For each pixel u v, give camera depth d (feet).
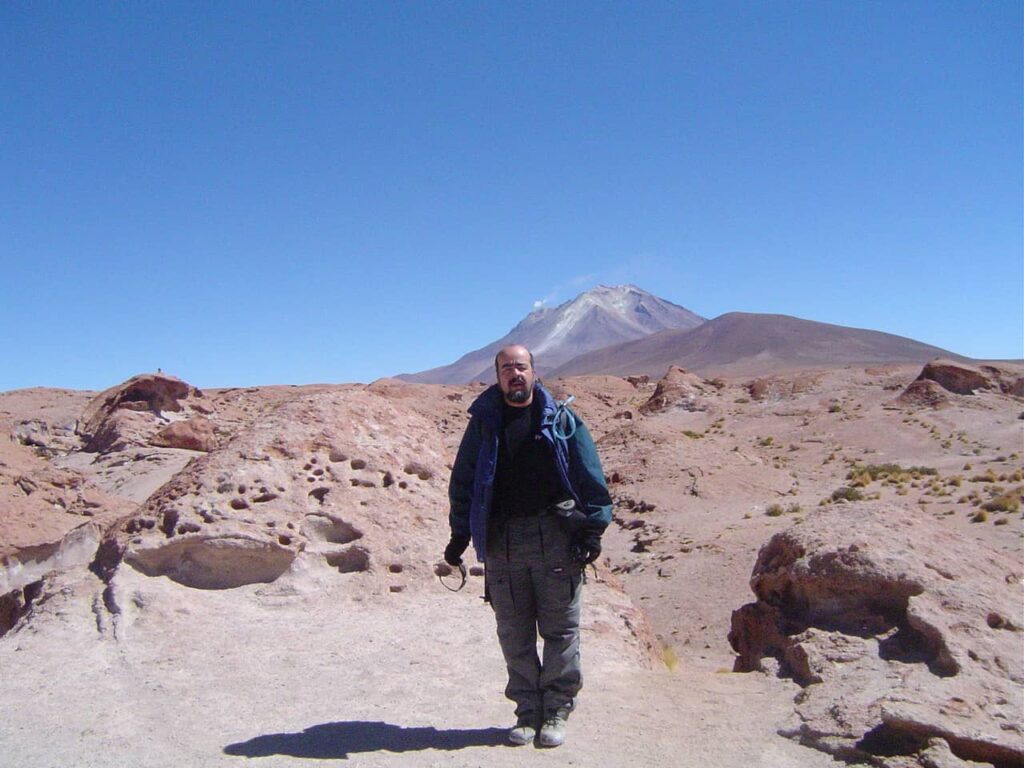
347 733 19.06
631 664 25.91
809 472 161.38
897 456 172.24
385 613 28.89
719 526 110.83
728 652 62.23
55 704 20.95
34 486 59.26
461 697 21.83
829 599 24.93
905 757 17.51
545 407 19.08
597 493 19.08
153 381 192.85
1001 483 128.77
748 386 272.92
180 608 27.68
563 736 18.65
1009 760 17.20
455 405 249.34
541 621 19.30
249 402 257.34
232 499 31.63
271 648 25.57
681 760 17.70
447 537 32.86
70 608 27.66
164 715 20.21
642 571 94.53
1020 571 26.68
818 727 18.99
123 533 30.50
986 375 219.20
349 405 37.01
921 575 24.08
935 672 21.06
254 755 17.62
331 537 31.81
